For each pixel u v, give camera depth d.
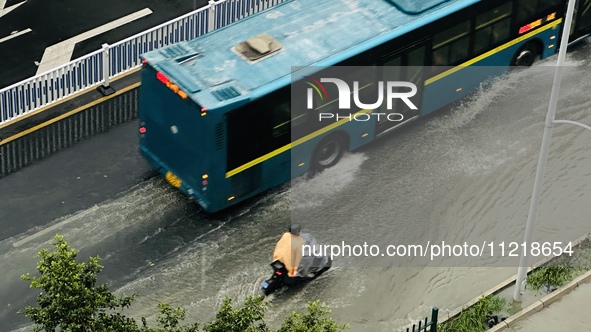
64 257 26.50
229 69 34.75
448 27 38.28
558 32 42.28
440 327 32.53
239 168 35.12
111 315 27.81
